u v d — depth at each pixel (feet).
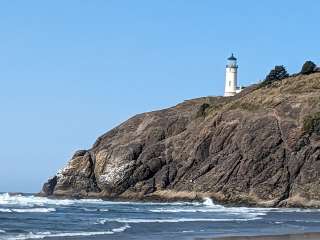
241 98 366.63
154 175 349.00
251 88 397.39
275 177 309.22
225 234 138.00
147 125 383.04
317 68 400.06
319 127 316.19
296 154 312.29
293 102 338.13
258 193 307.78
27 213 193.06
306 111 329.11
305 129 317.42
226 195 314.96
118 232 134.62
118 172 353.51
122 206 275.18
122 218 188.75
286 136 320.50
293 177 308.19
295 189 304.71
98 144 393.50
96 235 125.59
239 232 145.18
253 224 176.04
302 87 356.59
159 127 377.09
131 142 371.76
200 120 367.04
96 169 368.27
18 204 253.24
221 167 325.01
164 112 394.93
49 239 114.42
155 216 204.54
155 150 358.23
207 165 330.34
